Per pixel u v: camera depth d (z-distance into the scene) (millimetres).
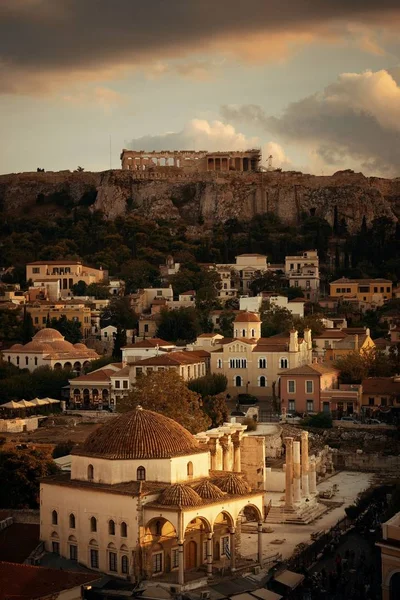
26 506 150750
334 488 184375
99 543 127438
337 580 124625
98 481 130125
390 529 105688
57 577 114250
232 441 162500
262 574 128375
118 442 131000
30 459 155750
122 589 120250
